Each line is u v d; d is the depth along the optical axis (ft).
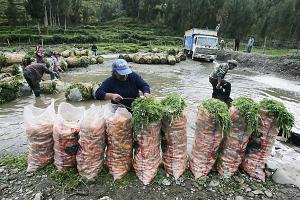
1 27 191.62
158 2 283.59
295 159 18.24
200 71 63.26
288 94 40.55
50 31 181.16
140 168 14.12
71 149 14.37
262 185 14.46
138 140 13.84
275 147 20.03
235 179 14.64
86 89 33.22
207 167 14.69
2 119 25.99
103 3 335.26
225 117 13.58
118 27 240.53
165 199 13.17
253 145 14.66
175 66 71.72
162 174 14.71
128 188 13.74
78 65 62.75
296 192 14.07
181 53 87.15
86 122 13.61
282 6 134.10
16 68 46.19
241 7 185.16
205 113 13.92
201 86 43.57
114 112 15.49
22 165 15.46
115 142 13.91
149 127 13.50
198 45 83.15
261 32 150.20
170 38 192.65
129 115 14.19
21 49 110.52
